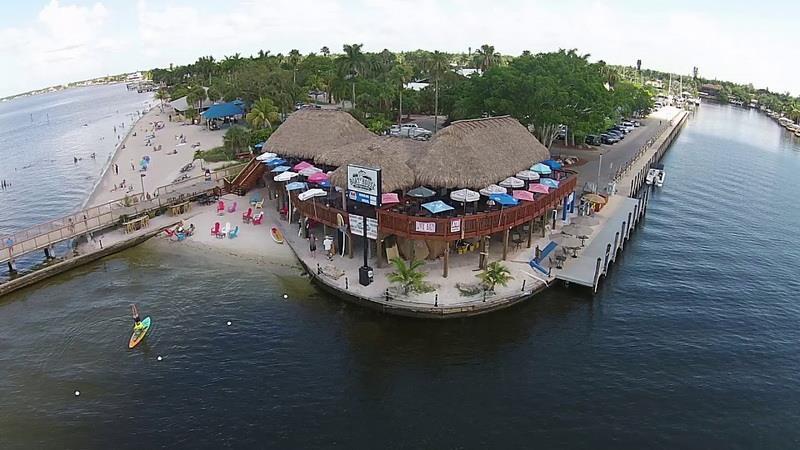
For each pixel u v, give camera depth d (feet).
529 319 122.42
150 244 164.25
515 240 153.38
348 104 466.70
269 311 125.08
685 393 98.68
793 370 107.24
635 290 141.69
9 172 327.88
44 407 92.84
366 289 127.24
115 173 265.75
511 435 86.43
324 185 153.99
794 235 192.44
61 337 115.55
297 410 91.71
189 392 96.63
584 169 255.50
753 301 137.80
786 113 572.51
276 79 386.93
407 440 84.94
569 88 258.57
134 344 111.75
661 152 325.21
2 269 149.28
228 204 196.65
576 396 96.78
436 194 149.18
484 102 254.27
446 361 106.32
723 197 244.01
